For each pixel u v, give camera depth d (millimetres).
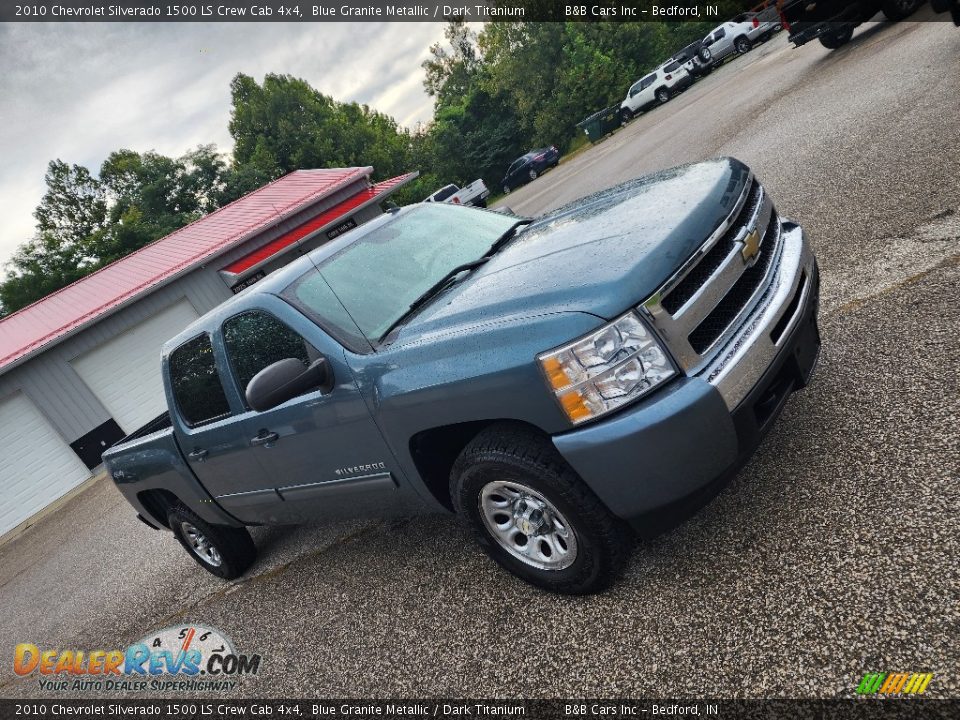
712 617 2316
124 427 15156
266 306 3250
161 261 18078
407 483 2977
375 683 2875
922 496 2355
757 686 1999
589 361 2168
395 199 47188
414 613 3215
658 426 2121
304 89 54469
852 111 8266
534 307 2350
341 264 3383
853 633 2004
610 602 2627
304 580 4133
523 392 2287
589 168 19109
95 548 7809
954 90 6863
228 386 3564
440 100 60938
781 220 3303
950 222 4293
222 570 4789
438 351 2516
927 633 1896
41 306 19016
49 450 14250
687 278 2336
